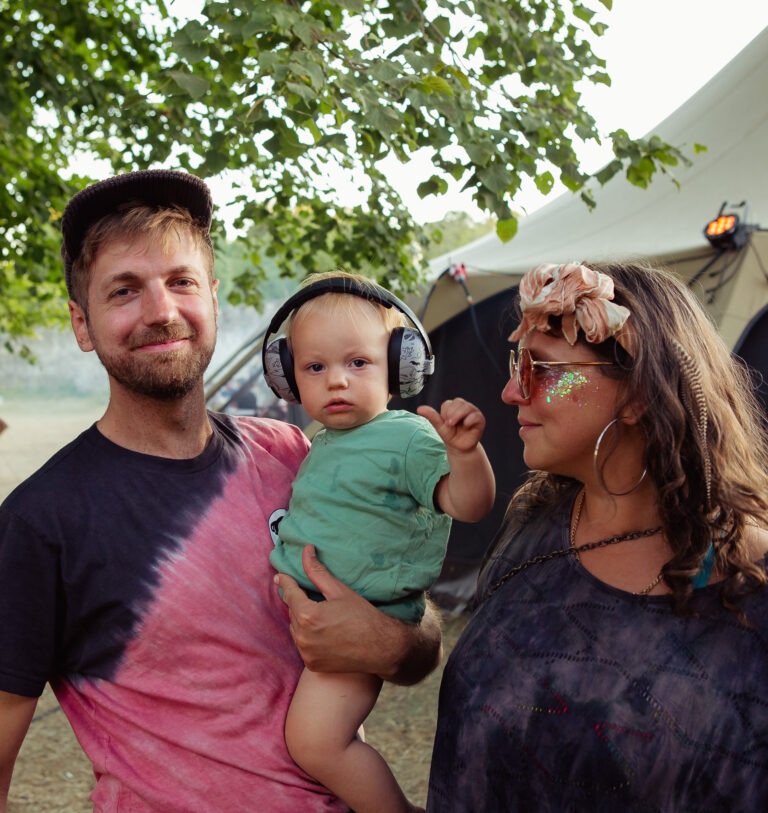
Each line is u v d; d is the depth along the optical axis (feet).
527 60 9.47
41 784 11.49
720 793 3.29
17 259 17.04
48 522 4.37
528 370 3.86
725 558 3.52
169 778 4.36
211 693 4.47
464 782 3.94
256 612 4.74
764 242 13.75
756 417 4.18
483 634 4.13
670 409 3.59
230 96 10.83
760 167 16.10
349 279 5.02
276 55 6.70
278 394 5.33
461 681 4.10
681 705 3.39
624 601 3.69
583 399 3.76
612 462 3.85
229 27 7.09
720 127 18.30
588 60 9.92
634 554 3.83
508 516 4.80
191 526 4.67
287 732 4.61
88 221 4.83
